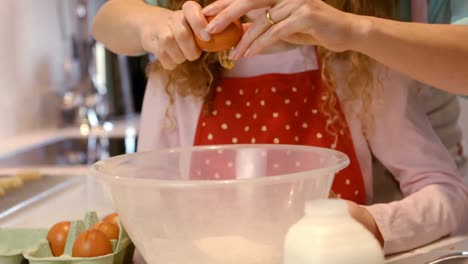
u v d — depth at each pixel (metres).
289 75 1.11
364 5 1.07
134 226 0.73
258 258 0.69
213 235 0.69
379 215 0.91
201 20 0.80
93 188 1.37
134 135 2.50
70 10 2.97
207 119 1.12
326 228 0.56
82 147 2.54
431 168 1.05
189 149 0.94
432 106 1.25
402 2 1.14
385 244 0.90
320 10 0.79
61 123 2.82
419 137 1.08
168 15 0.91
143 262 0.90
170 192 0.68
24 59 2.60
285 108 1.10
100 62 2.93
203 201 0.68
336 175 1.08
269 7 0.80
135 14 0.99
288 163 0.91
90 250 0.79
